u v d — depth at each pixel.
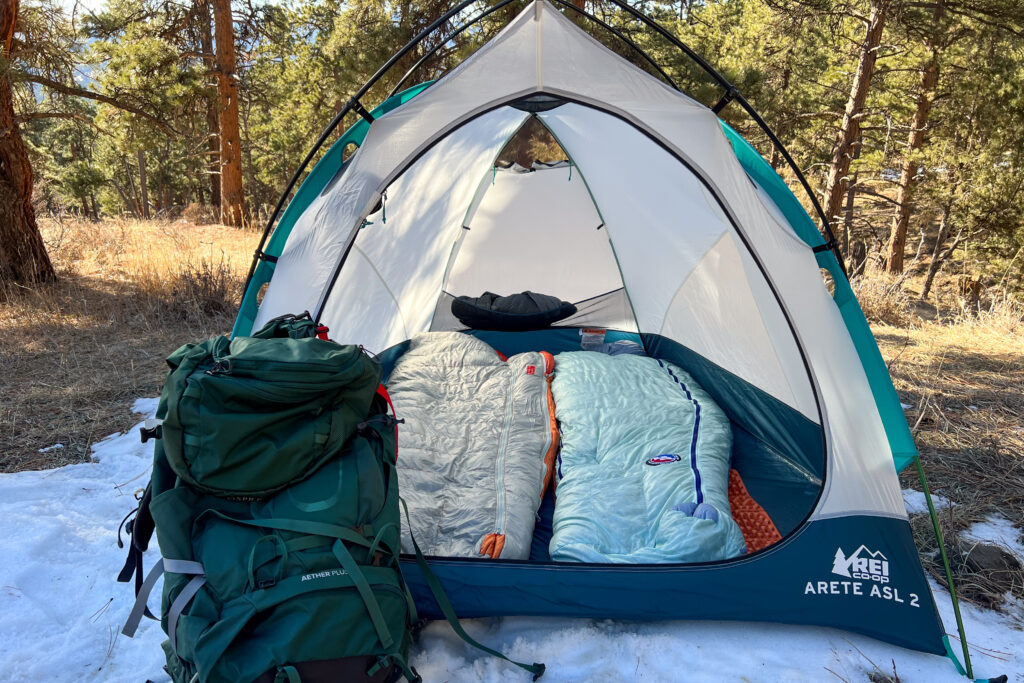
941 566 2.70
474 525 2.64
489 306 4.91
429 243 4.42
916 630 2.29
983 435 3.80
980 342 5.83
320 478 2.03
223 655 1.71
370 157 2.79
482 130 4.09
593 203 4.70
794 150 17.09
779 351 2.96
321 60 13.62
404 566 2.41
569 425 3.46
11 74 5.97
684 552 2.45
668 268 4.38
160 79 9.67
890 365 5.04
